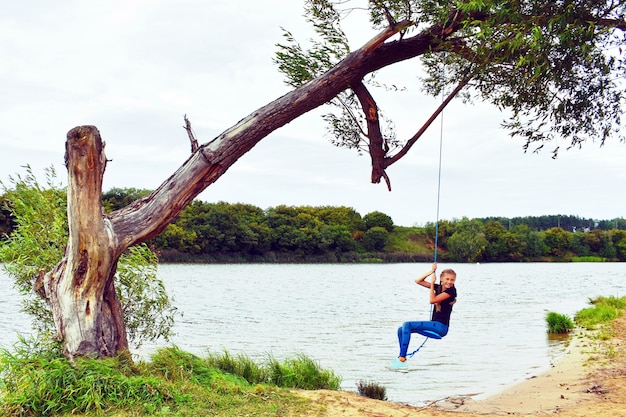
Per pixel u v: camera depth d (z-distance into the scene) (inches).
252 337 904.9
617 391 437.1
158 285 447.8
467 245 5802.2
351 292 2065.7
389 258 5477.4
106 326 342.6
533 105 424.8
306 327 1053.2
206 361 450.9
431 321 327.3
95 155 320.2
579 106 409.1
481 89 457.7
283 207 5290.4
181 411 290.7
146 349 664.4
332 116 451.8
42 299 404.2
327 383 455.8
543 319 1195.3
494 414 364.2
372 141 416.8
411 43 389.1
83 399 291.6
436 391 523.8
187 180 355.9
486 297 1898.4
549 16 325.1
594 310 1117.7
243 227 4532.5
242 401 315.0
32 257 397.4
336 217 5546.3
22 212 414.0
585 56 328.5
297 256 5012.3
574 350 699.4
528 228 6476.4
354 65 379.2
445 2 347.3
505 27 325.7
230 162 367.6
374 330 1019.3
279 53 414.9
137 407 292.7
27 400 287.1
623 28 332.2
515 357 711.7
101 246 328.2
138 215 349.7
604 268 4948.3
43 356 331.6
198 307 1405.0
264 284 2393.0
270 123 369.1
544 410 395.2
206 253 4360.2
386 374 609.3
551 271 4301.2
